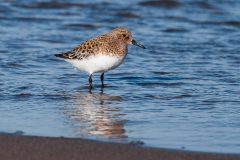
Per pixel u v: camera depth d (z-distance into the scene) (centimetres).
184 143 1185
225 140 1209
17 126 1295
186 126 1305
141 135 1237
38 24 2534
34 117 1372
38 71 1828
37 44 2189
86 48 1659
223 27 2559
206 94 1590
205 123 1330
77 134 1241
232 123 1330
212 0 2950
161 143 1182
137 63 1952
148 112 1421
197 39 2316
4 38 2256
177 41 2273
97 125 1313
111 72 1842
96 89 1658
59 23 2564
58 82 1717
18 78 1739
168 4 2897
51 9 2800
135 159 1081
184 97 1561
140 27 2531
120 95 1590
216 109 1446
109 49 1644
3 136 1194
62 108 1456
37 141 1164
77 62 1677
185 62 1961
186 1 2930
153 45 2200
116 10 2775
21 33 2358
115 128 1289
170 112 1420
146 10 2811
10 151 1110
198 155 1105
